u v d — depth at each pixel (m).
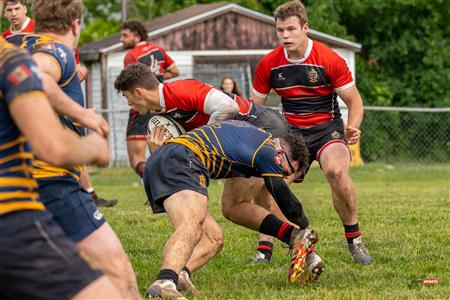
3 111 5.93
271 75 13.70
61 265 5.80
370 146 46.06
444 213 18.44
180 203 9.63
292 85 13.48
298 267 10.69
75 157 5.89
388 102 55.28
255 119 11.66
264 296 10.27
